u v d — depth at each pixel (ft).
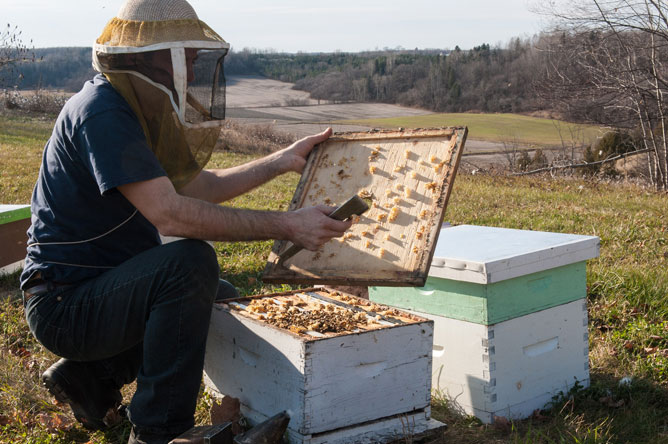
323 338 6.68
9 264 15.21
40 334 7.06
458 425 7.97
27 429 7.75
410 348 7.34
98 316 6.78
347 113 178.81
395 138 7.78
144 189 6.49
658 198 34.73
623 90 49.21
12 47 62.49
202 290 6.59
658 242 20.21
